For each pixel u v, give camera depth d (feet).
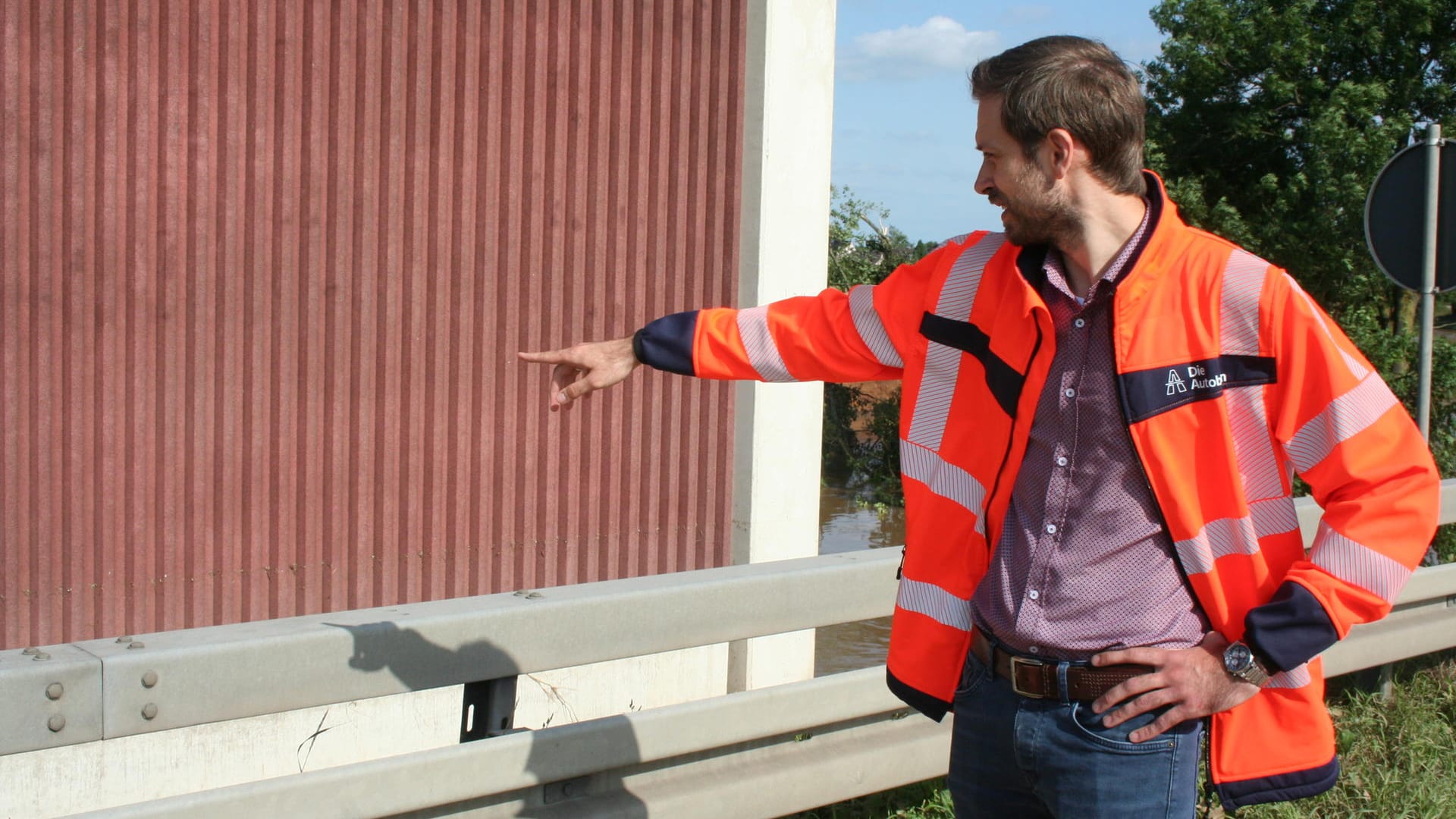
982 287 8.13
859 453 52.29
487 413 17.89
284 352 16.25
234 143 15.72
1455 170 20.77
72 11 14.64
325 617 9.45
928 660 8.46
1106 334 7.59
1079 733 7.73
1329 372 7.20
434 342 17.34
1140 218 7.65
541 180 18.03
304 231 16.28
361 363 16.81
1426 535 7.20
